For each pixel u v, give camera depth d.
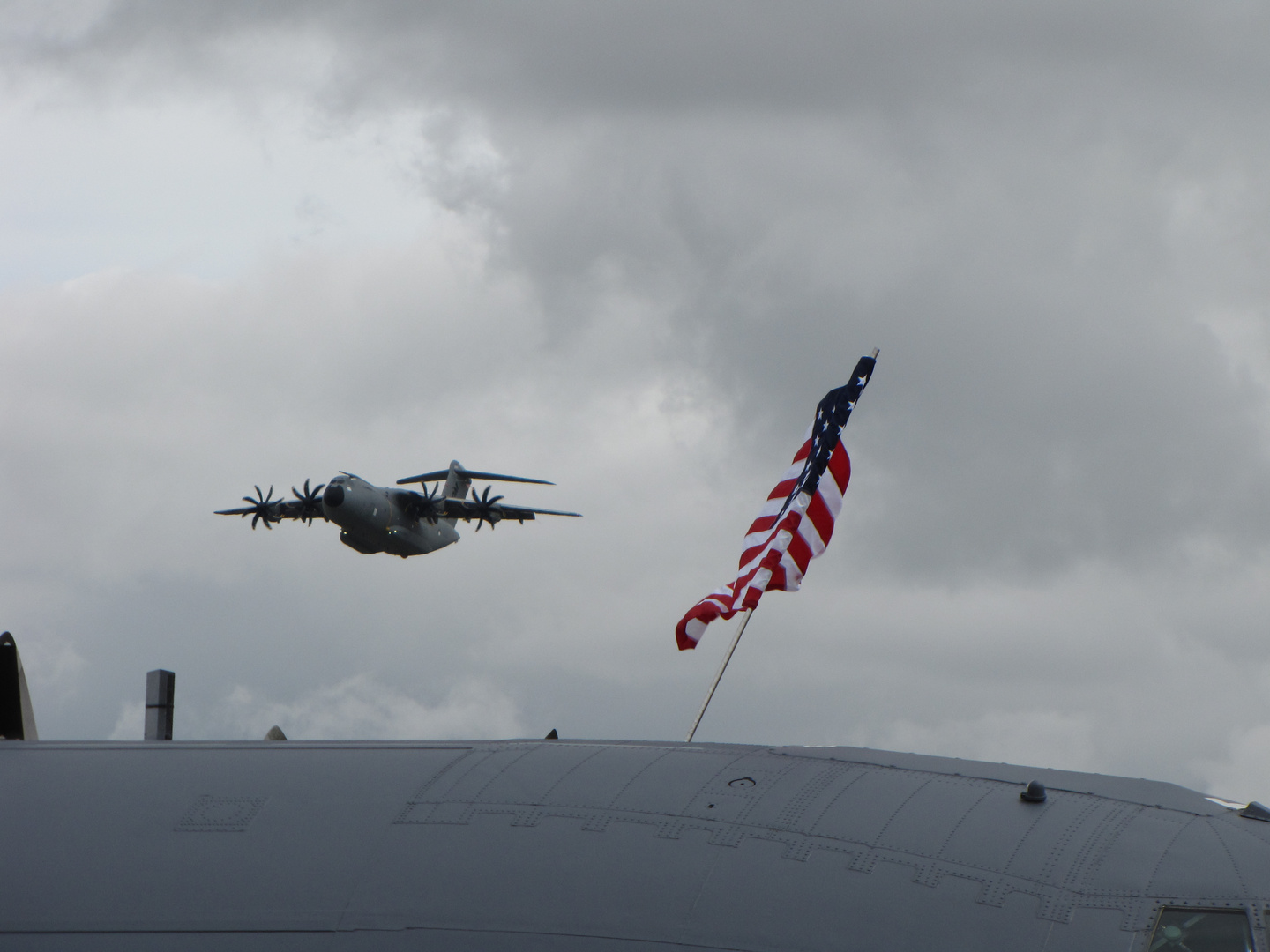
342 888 48.59
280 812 52.97
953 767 53.66
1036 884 44.31
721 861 47.12
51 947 47.62
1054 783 51.59
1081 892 43.78
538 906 46.56
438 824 51.12
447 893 47.72
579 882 47.19
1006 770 53.41
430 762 56.00
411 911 47.25
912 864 45.84
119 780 56.19
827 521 83.50
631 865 47.59
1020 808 48.56
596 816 50.34
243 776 55.91
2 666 65.88
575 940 45.16
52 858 51.41
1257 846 45.19
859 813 48.75
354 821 51.94
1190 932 42.03
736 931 44.47
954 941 42.94
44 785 56.06
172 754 58.81
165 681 91.88
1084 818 47.53
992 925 43.25
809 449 84.38
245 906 48.38
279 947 46.72
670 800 50.81
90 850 51.62
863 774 51.91
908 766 53.44
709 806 50.12
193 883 49.62
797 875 46.06
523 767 54.62
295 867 49.81
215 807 53.59
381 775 55.12
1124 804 48.97
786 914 44.69
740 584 81.38
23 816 53.91
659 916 45.44
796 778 51.78
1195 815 47.97
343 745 59.31
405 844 50.28
